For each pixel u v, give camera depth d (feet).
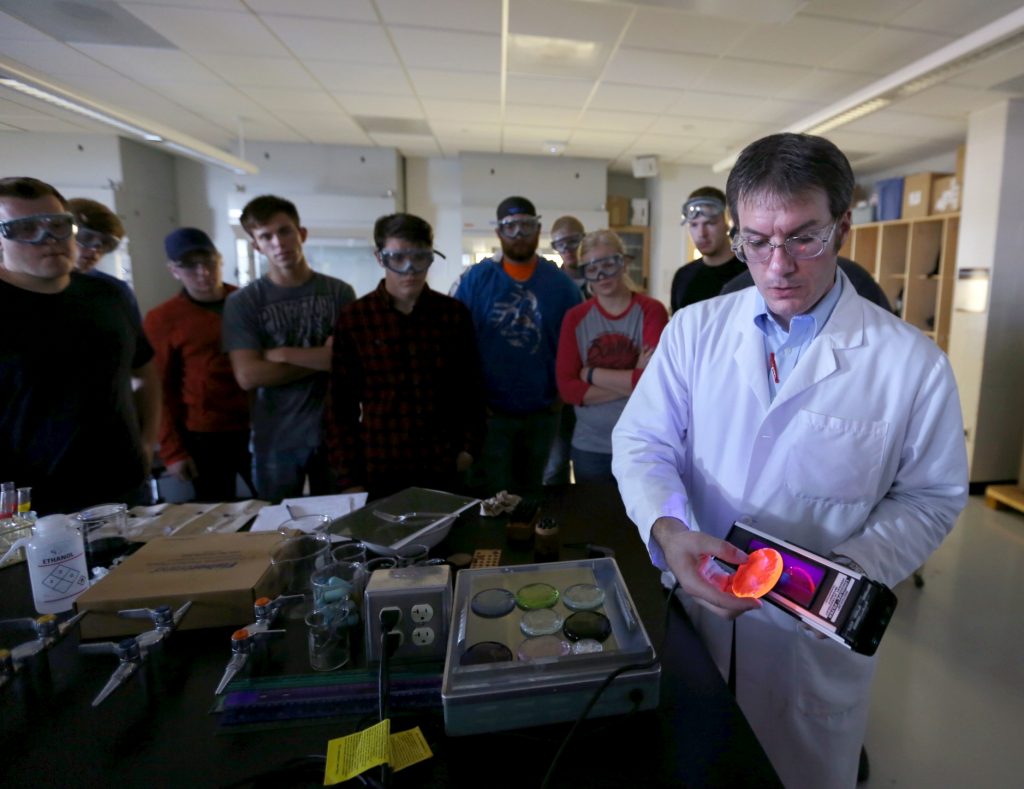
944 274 13.76
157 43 10.13
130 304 5.72
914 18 8.54
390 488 5.32
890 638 6.94
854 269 4.56
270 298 6.74
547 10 8.68
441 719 2.27
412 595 2.51
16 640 2.85
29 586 3.44
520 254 7.41
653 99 12.50
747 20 8.34
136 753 2.10
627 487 3.02
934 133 13.70
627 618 2.53
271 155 17.37
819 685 3.06
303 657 2.65
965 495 2.77
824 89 11.72
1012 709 5.74
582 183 18.49
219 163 14.51
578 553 3.66
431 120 14.51
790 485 2.97
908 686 6.07
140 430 6.09
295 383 6.84
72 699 2.39
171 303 8.00
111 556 3.68
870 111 10.75
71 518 3.81
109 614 2.77
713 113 13.44
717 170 16.07
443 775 2.02
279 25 9.37
